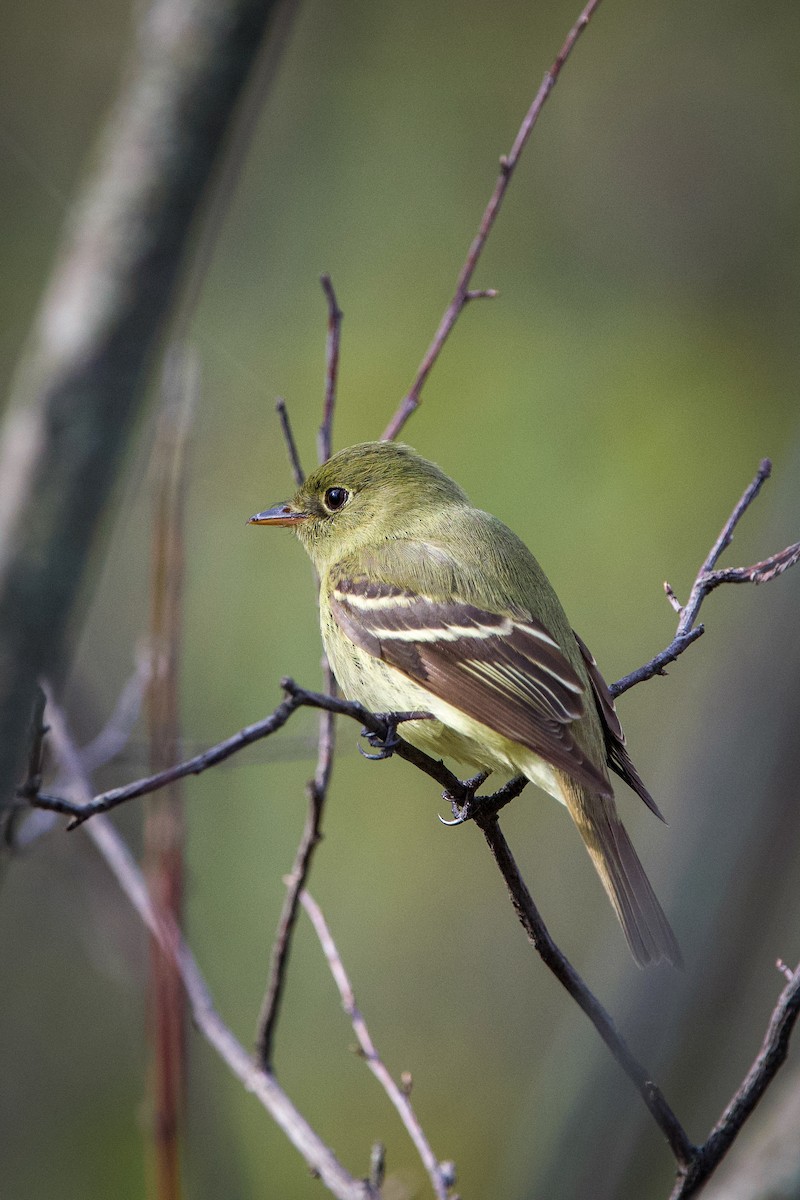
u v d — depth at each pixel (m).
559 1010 12.59
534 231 14.44
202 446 12.97
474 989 12.66
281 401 7.90
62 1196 11.52
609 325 14.05
